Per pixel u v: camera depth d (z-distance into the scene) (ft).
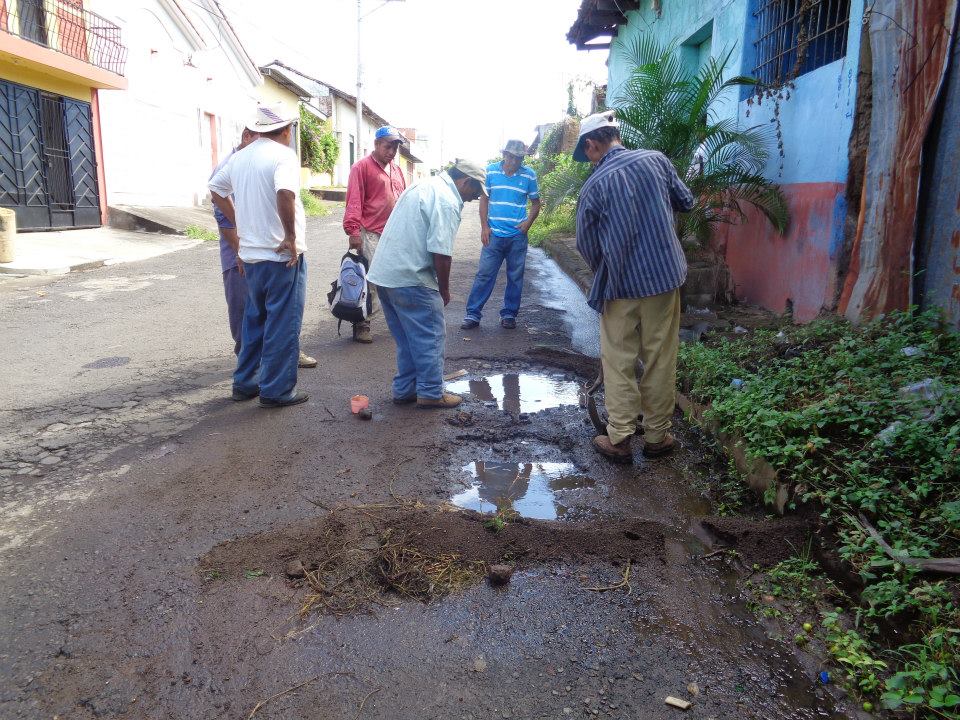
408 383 15.34
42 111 45.37
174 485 11.45
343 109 130.11
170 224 52.31
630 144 22.04
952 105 13.92
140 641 7.73
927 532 8.66
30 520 10.28
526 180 21.71
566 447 13.39
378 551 9.41
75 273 33.78
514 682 7.24
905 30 14.47
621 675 7.35
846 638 7.63
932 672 6.67
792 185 19.48
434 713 6.81
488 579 9.00
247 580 8.87
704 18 27.12
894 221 14.98
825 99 17.62
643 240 11.32
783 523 10.02
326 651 7.65
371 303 20.45
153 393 16.07
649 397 12.49
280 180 13.34
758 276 21.83
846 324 15.87
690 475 12.25
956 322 13.79
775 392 13.23
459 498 11.28
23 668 7.27
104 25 51.29
